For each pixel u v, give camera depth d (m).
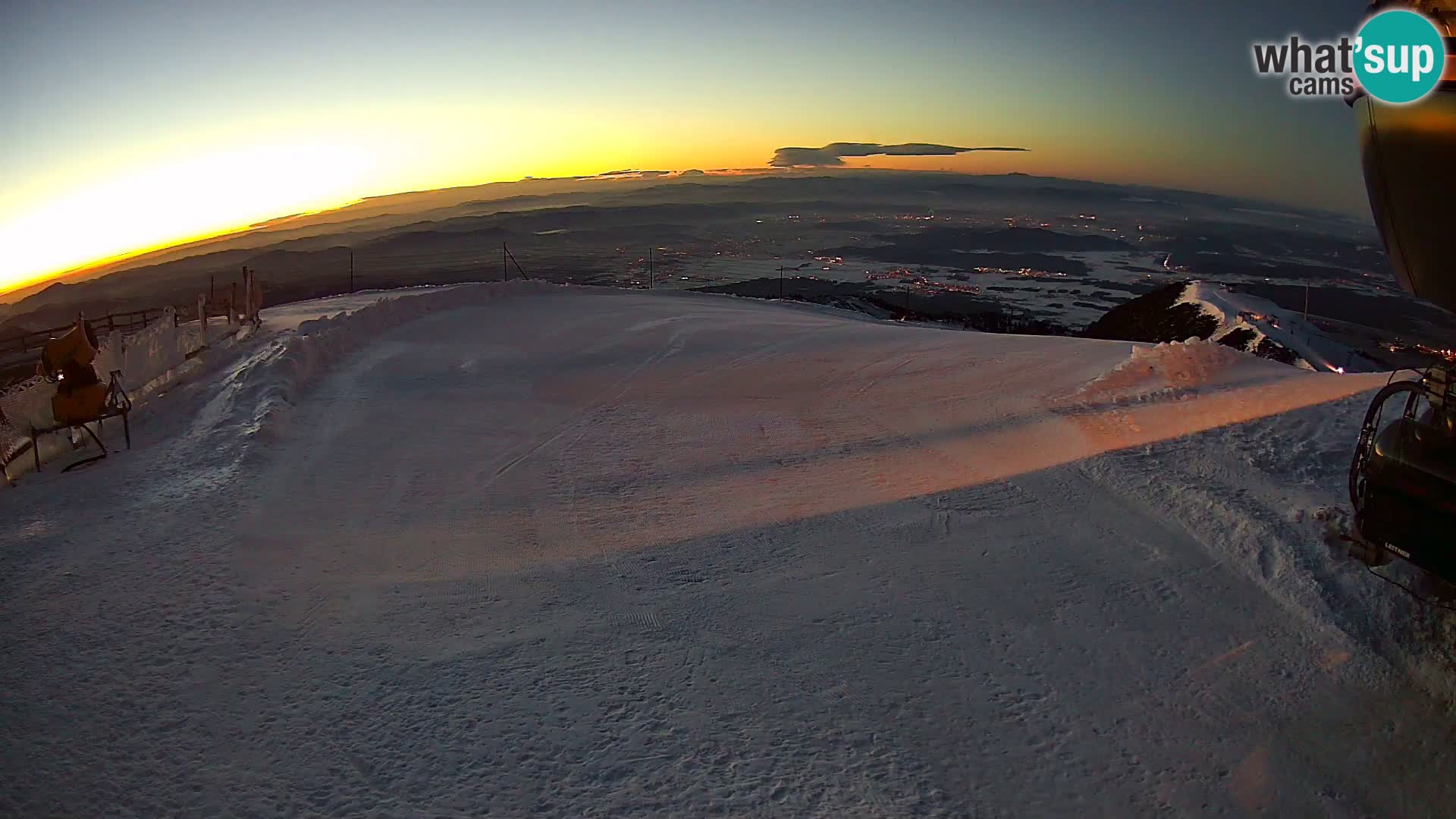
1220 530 9.02
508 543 9.09
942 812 4.86
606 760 5.16
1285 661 6.75
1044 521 9.72
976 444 12.94
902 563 8.60
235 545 8.24
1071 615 7.49
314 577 7.80
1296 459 10.42
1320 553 8.10
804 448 13.07
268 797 4.71
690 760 5.20
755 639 6.92
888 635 7.04
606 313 30.36
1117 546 8.96
